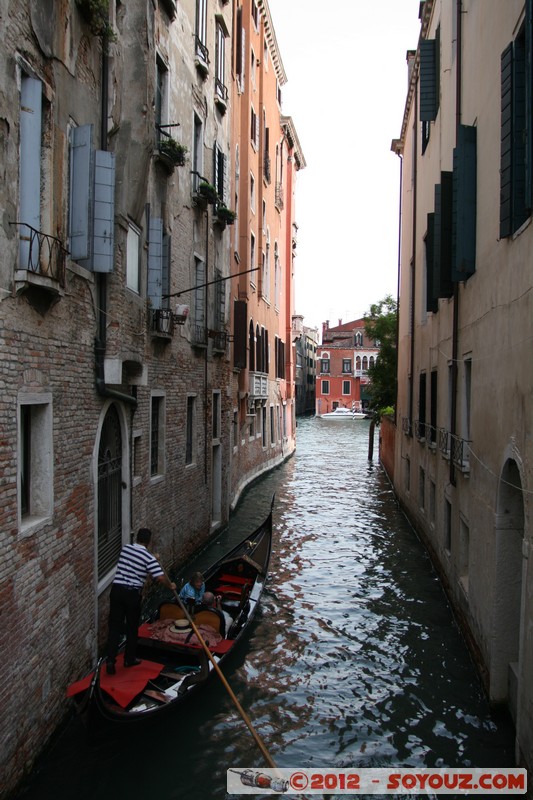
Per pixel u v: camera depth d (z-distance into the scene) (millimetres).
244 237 20297
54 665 6270
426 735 7043
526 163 5910
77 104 6770
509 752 6680
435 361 12602
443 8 11898
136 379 9023
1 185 5055
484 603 7828
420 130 15734
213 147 14305
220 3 15133
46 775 5961
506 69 6516
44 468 6137
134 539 9383
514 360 6402
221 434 15742
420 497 15297
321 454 36125
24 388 5586
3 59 5051
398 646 9336
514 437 6379
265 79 24562
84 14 6848
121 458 8977
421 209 15344
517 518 7102
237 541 14977
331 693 7969
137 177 8742
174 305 11570
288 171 32375
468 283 9039
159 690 6820
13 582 5352
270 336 27016
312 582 12312
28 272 5340
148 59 8781
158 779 6262
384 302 30859
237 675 8422
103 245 6984
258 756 6688
